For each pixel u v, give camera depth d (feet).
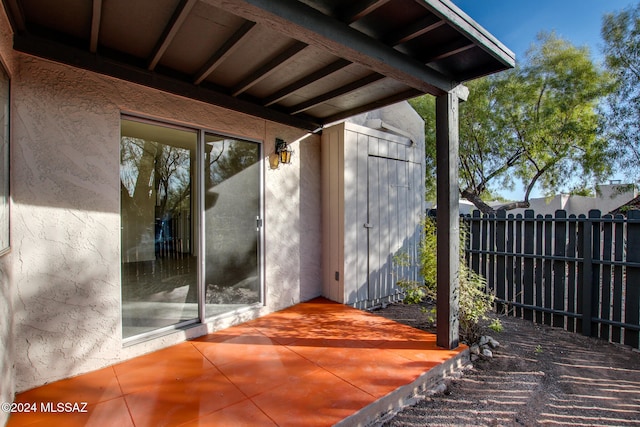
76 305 8.50
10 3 6.65
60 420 6.72
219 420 6.75
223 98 11.58
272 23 6.47
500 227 16.34
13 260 7.41
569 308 13.89
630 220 12.26
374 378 8.48
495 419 7.70
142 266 10.09
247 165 12.85
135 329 9.95
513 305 15.70
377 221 16.34
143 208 10.11
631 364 10.71
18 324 7.58
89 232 8.70
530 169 40.86
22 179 7.61
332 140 15.23
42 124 7.92
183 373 8.69
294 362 9.35
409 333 11.68
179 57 9.48
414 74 9.02
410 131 20.49
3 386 6.30
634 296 12.21
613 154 35.17
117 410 7.07
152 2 6.92
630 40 33.53
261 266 13.37
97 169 8.83
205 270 11.53
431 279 13.75
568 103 35.58
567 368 10.37
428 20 7.51
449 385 9.19
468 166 43.42
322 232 15.87
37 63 7.86
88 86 8.68
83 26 7.89
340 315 13.41
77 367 8.52
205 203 11.52
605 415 7.95
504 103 37.99
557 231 14.33
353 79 11.12
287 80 11.19
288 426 6.57
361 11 6.88
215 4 5.85
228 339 10.98
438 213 10.57
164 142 10.57
